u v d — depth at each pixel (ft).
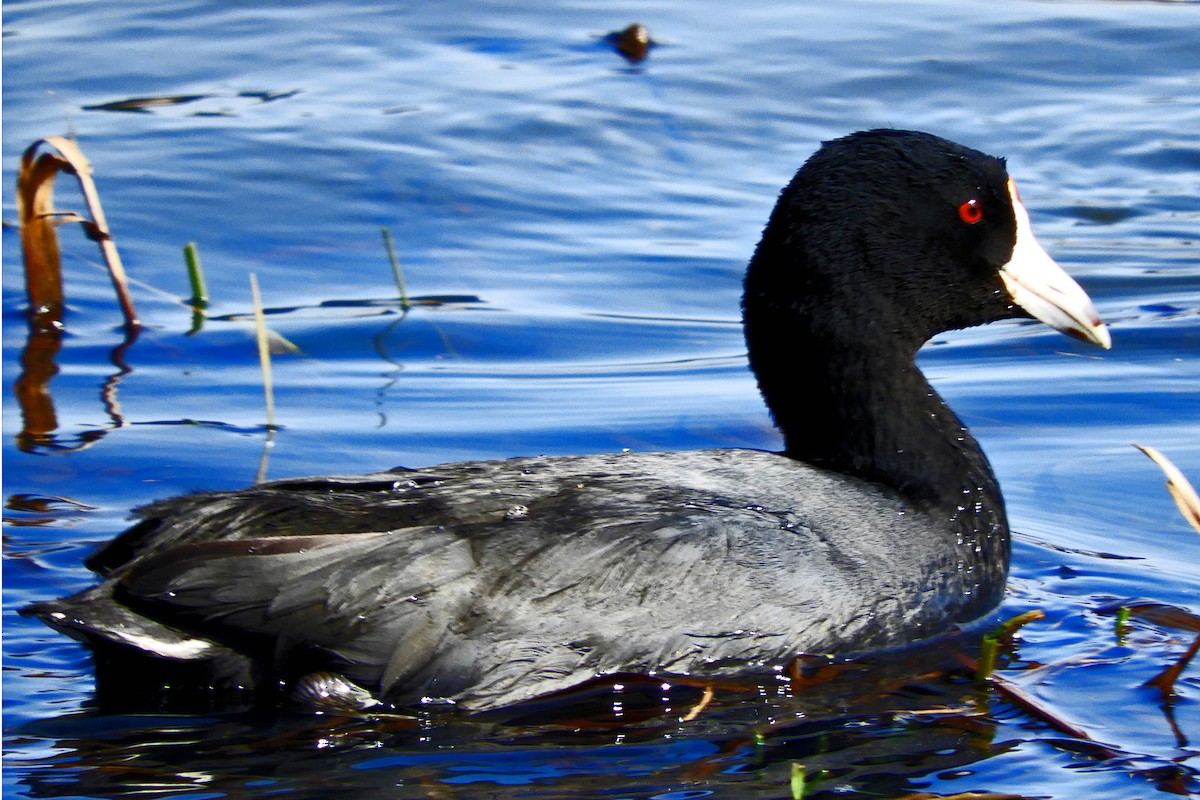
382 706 29.48
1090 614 33.94
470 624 29.37
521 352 48.03
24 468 39.93
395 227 55.31
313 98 64.08
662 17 73.00
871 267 34.96
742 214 56.54
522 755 28.17
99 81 64.64
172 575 29.12
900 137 35.63
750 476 33.73
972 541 34.63
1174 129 62.85
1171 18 72.59
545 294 51.44
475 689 29.45
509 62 67.92
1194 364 46.98
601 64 67.67
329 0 74.13
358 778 27.32
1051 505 39.34
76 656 31.94
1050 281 36.42
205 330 48.88
